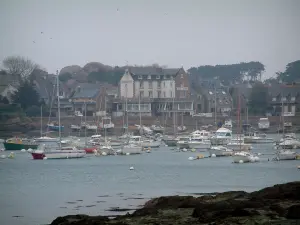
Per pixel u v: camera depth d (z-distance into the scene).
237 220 149.00
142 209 175.75
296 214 151.00
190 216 161.88
